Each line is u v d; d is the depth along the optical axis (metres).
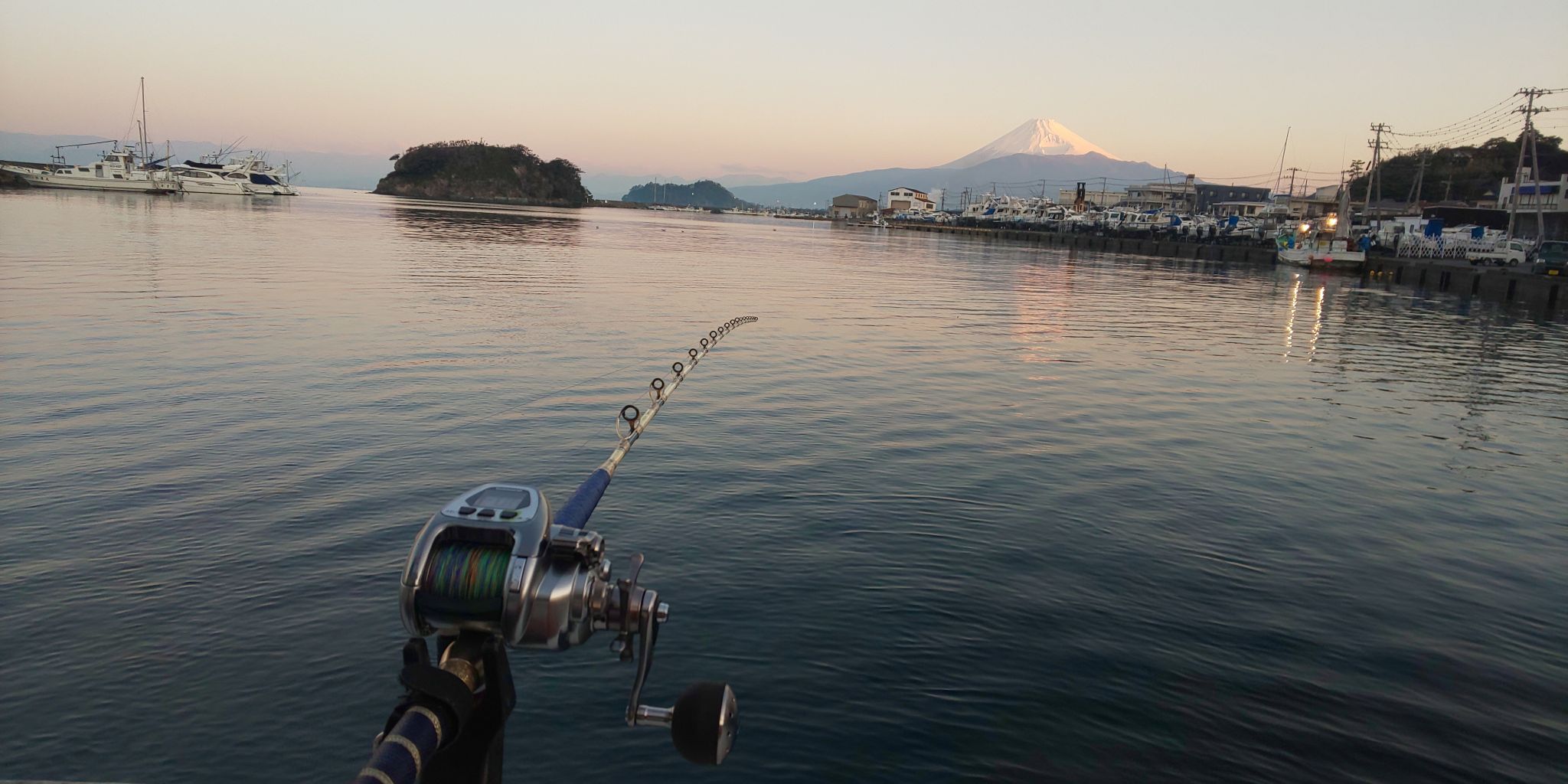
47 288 22.16
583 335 19.33
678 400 13.52
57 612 6.24
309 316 19.62
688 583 7.12
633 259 47.06
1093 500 9.73
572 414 12.15
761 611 6.71
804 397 14.24
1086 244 107.44
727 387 14.66
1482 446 13.50
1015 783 4.98
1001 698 5.75
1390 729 5.70
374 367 14.63
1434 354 24.14
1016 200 156.62
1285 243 72.56
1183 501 9.91
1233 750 5.39
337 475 9.27
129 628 6.07
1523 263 54.06
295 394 12.57
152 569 6.96
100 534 7.55
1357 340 26.86
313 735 5.06
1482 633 7.09
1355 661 6.53
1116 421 13.74
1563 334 30.73
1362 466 11.90
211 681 5.51
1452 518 9.93
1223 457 11.92
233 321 18.47
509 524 1.58
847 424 12.51
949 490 9.76
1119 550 8.34
